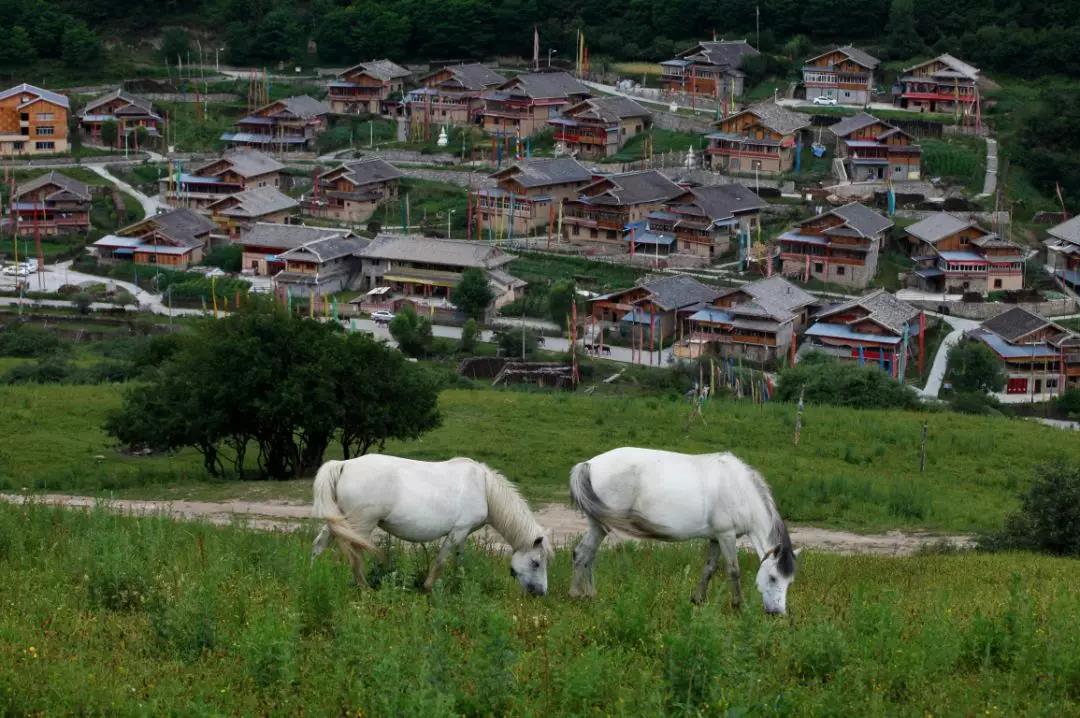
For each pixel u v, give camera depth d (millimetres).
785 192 115250
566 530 32500
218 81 148750
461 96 137000
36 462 42531
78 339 92125
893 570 24797
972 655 15820
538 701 13531
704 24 146000
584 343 90438
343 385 40562
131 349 79500
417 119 138625
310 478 40406
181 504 34781
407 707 12570
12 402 50562
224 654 14875
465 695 13383
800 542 33656
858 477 41812
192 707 12820
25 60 148000
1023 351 81250
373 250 106375
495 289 99375
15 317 96062
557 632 15586
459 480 18781
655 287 91688
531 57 149375
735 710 12484
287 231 110688
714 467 18953
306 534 24922
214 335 40469
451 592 18578
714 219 105062
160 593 16688
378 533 23203
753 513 18734
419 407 42125
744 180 117500
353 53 151875
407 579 17641
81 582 17672
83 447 44938
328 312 101438
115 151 135625
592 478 18938
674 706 13289
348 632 14375
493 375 79500
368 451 44625
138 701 13055
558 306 94250
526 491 38156
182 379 40812
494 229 116812
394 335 87812
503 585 19375
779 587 18453
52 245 115625
